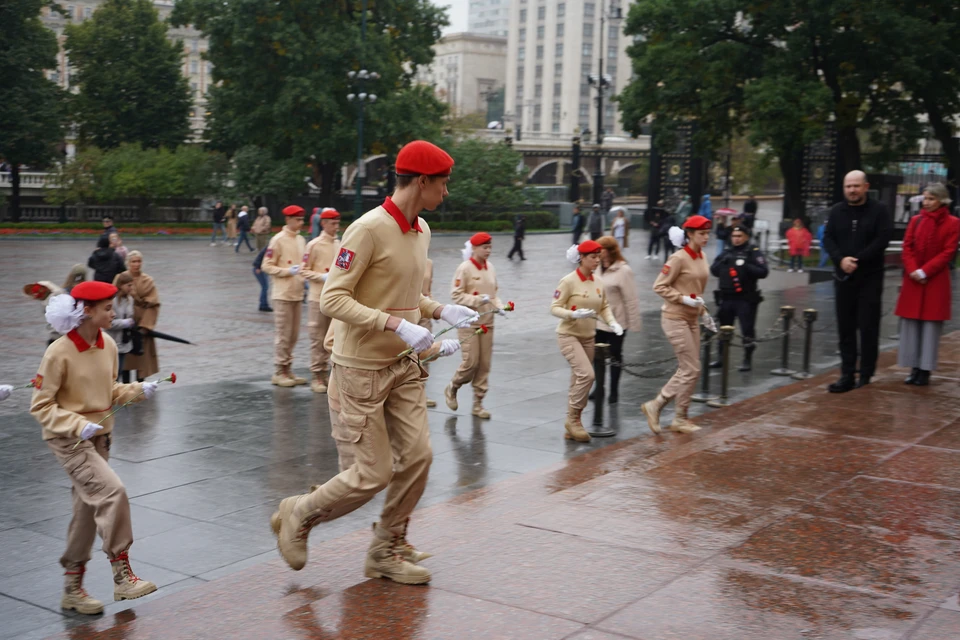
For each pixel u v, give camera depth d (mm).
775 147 32312
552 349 13938
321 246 10656
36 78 48719
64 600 4914
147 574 5406
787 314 11781
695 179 46188
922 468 6320
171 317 17578
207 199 52562
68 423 4738
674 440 8180
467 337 9281
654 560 4570
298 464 7742
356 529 6184
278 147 49938
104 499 4738
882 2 30297
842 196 36188
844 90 33469
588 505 5566
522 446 8445
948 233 8875
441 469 7688
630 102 37000
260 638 3746
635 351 13641
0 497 6777
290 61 46188
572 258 8523
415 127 47688
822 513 5344
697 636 3670
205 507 6609
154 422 9133
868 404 8414
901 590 4164
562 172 87250
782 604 3994
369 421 4180
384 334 4121
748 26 35812
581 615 3891
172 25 49375
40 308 18609
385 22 50219
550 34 157125
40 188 54625
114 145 56594
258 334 15672
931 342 9109
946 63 32062
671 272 8258
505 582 4293
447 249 36938
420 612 3957
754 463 6500
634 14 35469
